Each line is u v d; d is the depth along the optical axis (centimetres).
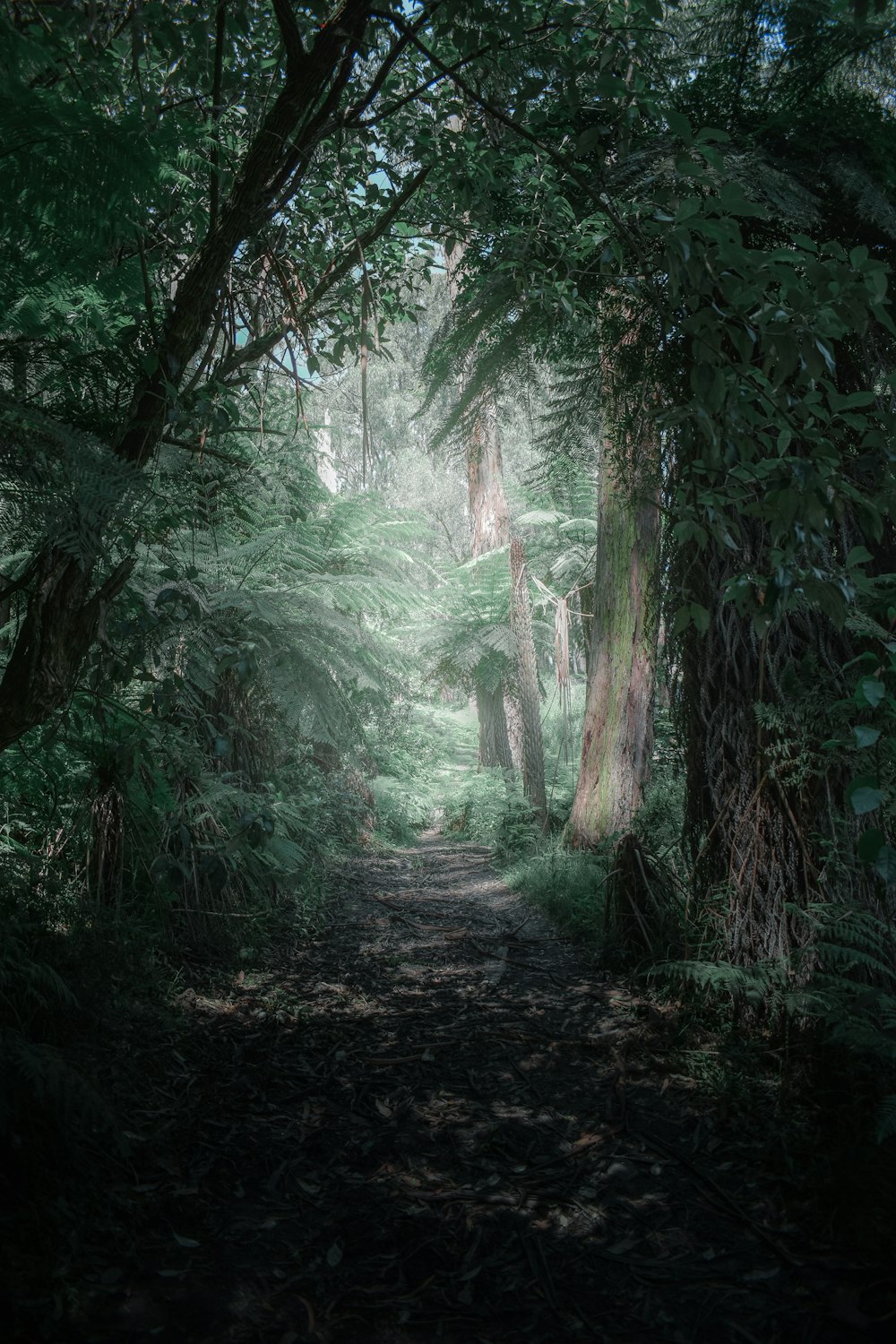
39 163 176
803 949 348
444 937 607
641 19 269
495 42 263
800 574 218
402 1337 206
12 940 293
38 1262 208
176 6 303
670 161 331
